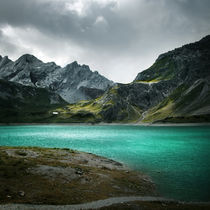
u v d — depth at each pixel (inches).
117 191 999.6
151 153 2306.8
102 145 3129.9
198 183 1176.8
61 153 1878.7
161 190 1060.5
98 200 844.6
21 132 7007.9
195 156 2094.0
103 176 1227.9
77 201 813.9
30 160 1378.0
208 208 784.9
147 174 1376.7
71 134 5905.5
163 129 7736.2
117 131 7258.9
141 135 5167.3
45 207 730.8
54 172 1164.5
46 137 4832.7
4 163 1206.3
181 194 1000.2
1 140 4030.5
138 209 749.9
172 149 2618.1
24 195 824.3
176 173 1401.3
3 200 761.6
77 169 1290.6
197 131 6181.1
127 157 2041.1
